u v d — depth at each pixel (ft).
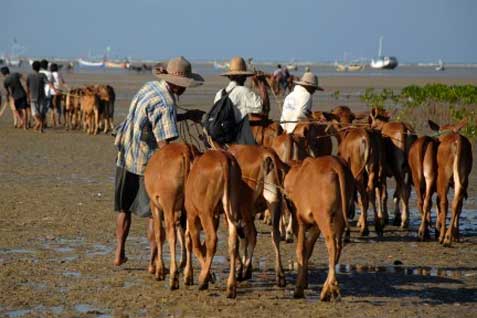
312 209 40.78
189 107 163.43
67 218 63.21
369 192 60.18
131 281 45.55
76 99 132.98
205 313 39.70
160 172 43.68
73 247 53.88
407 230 62.49
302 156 57.62
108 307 40.60
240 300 42.01
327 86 302.25
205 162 41.75
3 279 45.68
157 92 46.29
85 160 96.58
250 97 51.98
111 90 128.88
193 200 41.96
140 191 46.80
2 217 63.31
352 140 59.47
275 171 44.42
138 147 46.55
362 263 50.98
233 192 41.75
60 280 45.57
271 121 61.11
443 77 470.80
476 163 94.48
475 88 124.47
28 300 41.65
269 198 44.80
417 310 40.50
